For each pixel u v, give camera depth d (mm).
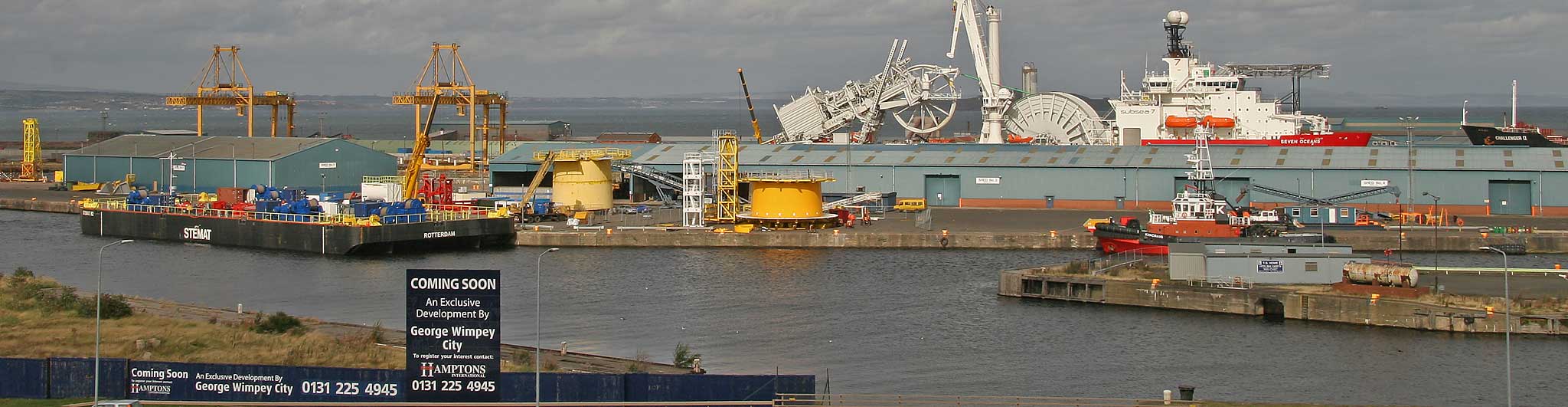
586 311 89688
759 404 56062
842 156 152750
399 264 110875
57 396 57812
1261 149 143875
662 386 56562
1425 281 88312
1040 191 143750
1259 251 88750
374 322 86188
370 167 171375
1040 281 92812
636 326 85062
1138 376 71375
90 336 72375
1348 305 82625
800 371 72938
